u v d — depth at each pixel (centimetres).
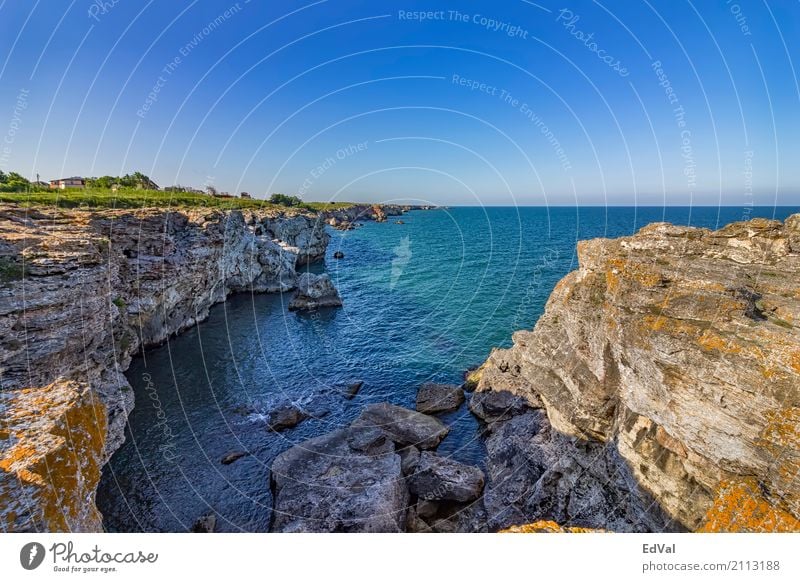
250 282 6431
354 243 10488
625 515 1445
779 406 988
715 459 1123
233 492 2102
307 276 5669
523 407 2502
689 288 1334
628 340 1406
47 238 2339
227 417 2789
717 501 1048
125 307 3412
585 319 1764
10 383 1844
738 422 1059
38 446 931
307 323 4822
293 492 1950
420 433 2452
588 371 1748
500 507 1842
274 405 2955
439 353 3788
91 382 2345
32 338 1986
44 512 814
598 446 1698
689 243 1602
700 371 1158
